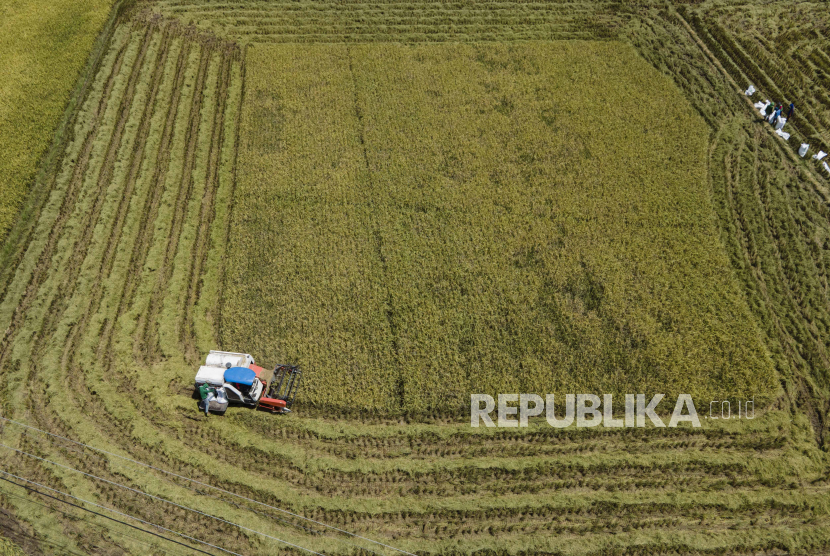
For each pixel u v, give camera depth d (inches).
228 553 703.7
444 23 1565.0
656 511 747.4
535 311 950.4
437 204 1114.7
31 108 1257.4
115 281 985.5
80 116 1253.1
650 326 927.7
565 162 1199.6
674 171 1182.3
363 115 1302.9
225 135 1258.0
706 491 764.6
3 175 1110.4
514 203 1119.0
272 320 936.3
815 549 719.7
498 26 1555.1
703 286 987.3
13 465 760.3
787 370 883.4
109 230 1063.6
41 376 852.0
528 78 1401.3
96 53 1433.3
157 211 1098.7
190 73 1391.5
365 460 786.8
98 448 780.6
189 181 1167.6
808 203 1118.4
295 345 901.2
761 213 1105.4
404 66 1433.3
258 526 724.0
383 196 1130.0
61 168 1153.4
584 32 1544.0
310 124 1280.8
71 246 1029.2
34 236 1037.8
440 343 906.7
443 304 958.4
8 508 722.8
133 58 1417.3
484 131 1268.5
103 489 745.6
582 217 1096.8
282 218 1090.1
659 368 879.7
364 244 1048.2
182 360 893.2
